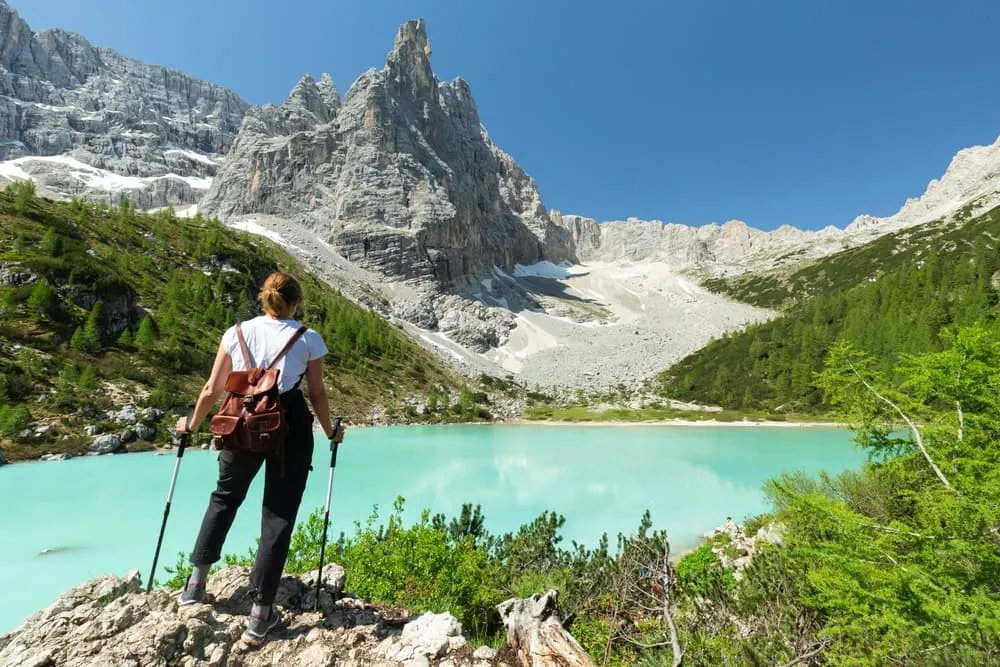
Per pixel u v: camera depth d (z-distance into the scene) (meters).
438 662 3.24
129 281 55.88
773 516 16.56
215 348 52.75
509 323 140.38
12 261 43.06
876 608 6.20
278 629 3.41
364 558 6.88
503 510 23.23
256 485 23.89
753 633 7.10
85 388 35.97
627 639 7.13
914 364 7.61
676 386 96.62
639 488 28.00
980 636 5.54
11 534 17.16
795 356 88.50
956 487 6.51
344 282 116.25
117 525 18.34
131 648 2.69
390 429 56.84
